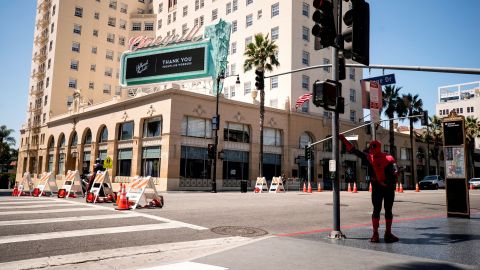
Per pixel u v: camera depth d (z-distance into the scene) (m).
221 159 33.16
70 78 56.44
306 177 40.25
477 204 17.00
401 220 10.30
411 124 49.88
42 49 60.62
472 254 5.71
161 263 5.06
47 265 4.81
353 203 15.70
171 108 30.42
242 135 35.62
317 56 43.16
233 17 47.31
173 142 30.33
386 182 6.63
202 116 32.47
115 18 62.59
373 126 11.47
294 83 40.03
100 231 7.24
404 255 5.50
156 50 40.03
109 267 4.79
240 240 6.84
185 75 37.88
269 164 37.41
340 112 7.20
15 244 5.91
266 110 37.34
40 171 53.59
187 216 9.89
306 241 6.45
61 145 48.25
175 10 57.41
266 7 43.44
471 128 58.16
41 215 9.08
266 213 11.20
